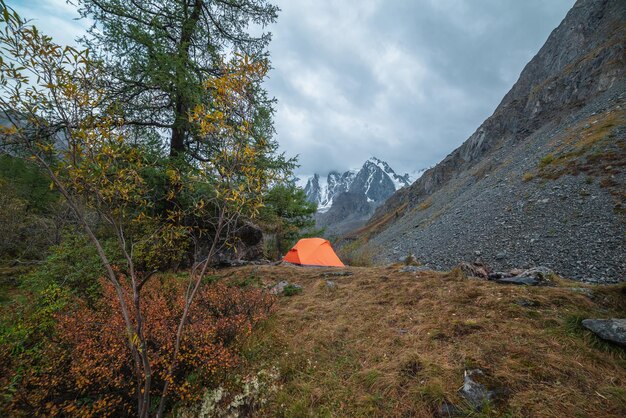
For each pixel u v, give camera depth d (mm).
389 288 6250
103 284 5148
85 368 2938
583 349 3299
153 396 3307
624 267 8359
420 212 46375
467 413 2654
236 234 10719
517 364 3123
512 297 4730
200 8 8594
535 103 54000
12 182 11219
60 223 9023
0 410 2734
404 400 2988
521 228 13781
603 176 14766
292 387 3439
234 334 4457
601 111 27250
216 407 3266
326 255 11555
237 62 2920
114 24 6410
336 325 4793
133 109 7316
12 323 3916
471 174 50750
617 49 39688
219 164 3068
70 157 2424
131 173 2916
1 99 2090
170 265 8086
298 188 17953
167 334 3615
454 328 4094
